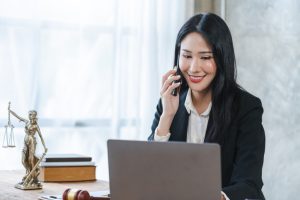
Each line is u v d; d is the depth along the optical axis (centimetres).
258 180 247
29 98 447
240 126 268
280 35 462
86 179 302
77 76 468
